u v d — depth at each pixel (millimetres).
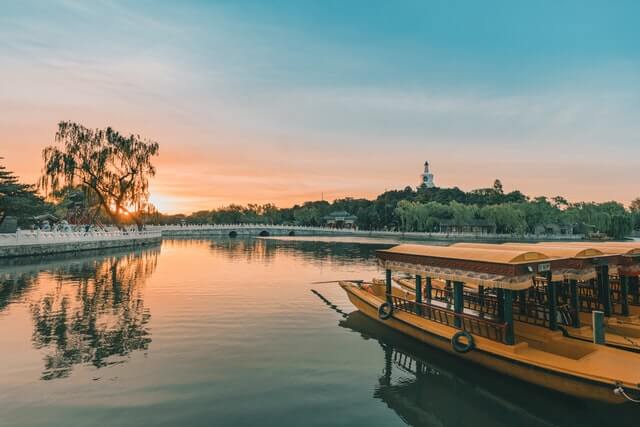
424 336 11531
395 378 9391
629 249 12680
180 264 32719
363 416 7594
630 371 7945
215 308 15992
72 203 62844
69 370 9383
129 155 52750
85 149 50000
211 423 7113
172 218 123438
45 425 6953
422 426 7309
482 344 9789
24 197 39656
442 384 9125
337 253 46188
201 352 10750
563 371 8102
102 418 7211
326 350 11156
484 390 8875
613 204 106375
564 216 105125
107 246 47438
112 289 20203
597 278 12812
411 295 15406
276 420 7305
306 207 154500
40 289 20016
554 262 10133
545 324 10766
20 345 11141
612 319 11508
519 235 95312
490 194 140500
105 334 12250
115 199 54312
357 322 14203
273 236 101875
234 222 134875
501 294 11234
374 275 26812
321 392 8555
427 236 91125
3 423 6996
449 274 10812
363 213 123938
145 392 8266
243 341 11773
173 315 14734
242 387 8633
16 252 33562
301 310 15883
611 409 7852
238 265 32375
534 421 7711
